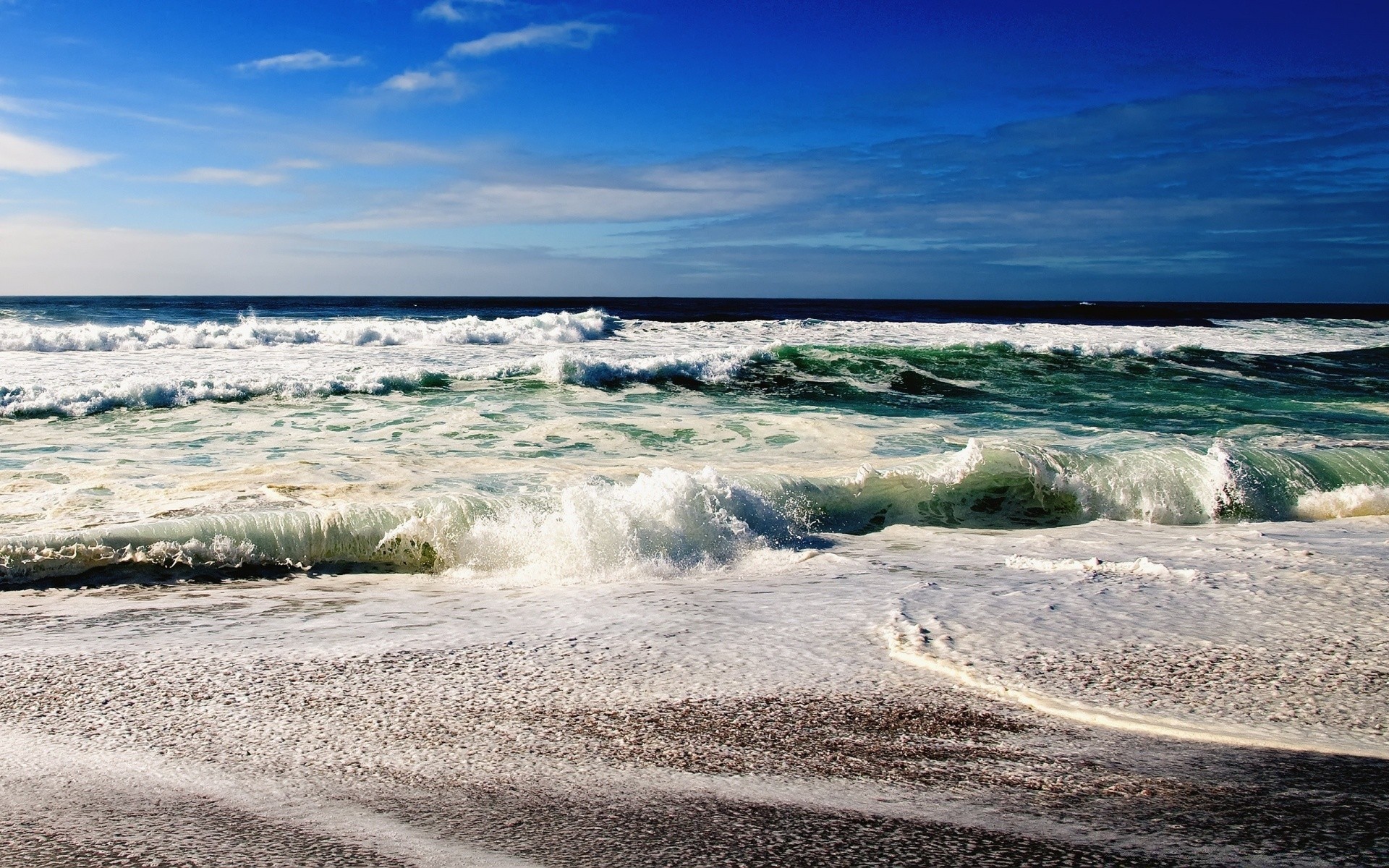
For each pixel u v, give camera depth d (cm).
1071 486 669
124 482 692
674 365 1449
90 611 424
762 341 2094
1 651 353
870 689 307
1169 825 213
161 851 203
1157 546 545
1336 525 607
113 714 288
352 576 507
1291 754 254
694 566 515
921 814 220
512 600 448
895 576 485
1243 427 1103
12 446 859
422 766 251
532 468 782
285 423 1004
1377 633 360
